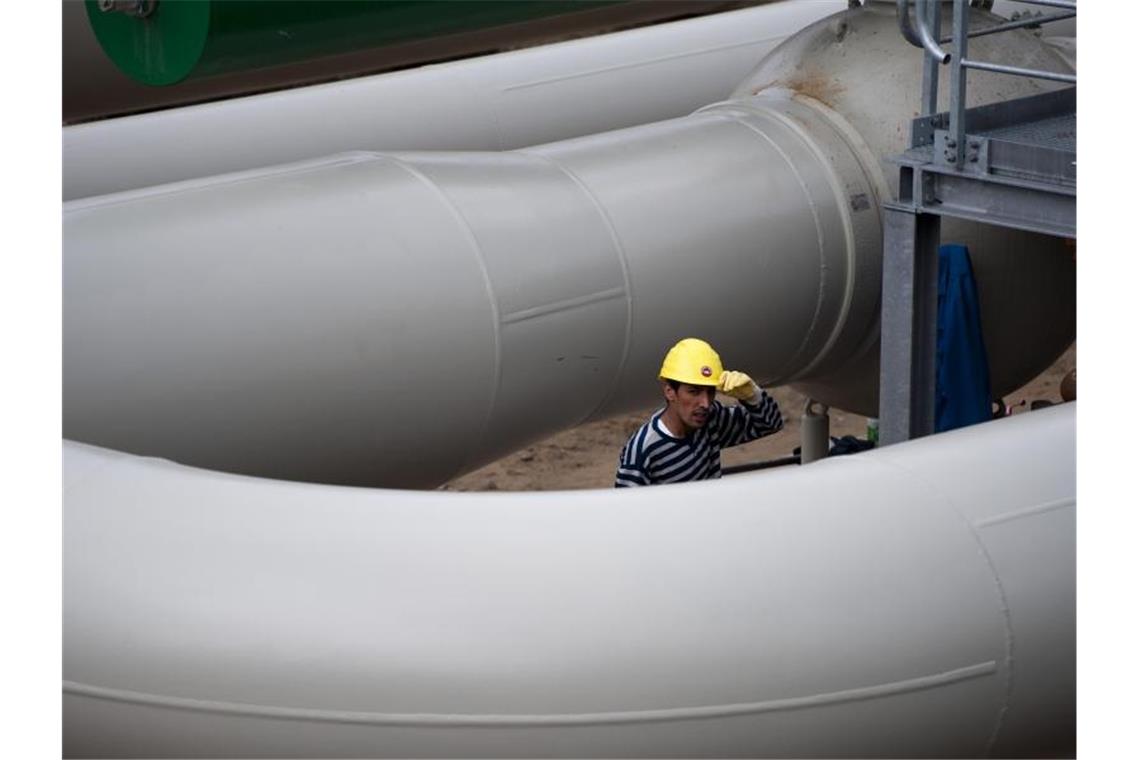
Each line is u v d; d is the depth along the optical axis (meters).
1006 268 14.56
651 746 7.95
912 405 13.34
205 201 11.74
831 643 8.16
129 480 8.67
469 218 12.20
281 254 11.47
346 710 7.87
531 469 20.86
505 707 7.86
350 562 8.12
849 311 14.11
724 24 19.78
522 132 18.17
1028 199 12.18
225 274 11.23
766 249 13.50
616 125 18.69
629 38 19.23
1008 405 20.28
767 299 13.61
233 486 8.60
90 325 10.79
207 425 11.12
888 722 8.30
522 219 12.43
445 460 12.38
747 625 8.07
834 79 14.55
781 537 8.39
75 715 8.09
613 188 13.07
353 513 8.36
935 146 12.59
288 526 8.30
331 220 11.77
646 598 8.05
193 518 8.38
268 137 16.95
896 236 13.05
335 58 17.52
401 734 7.87
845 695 8.16
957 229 14.37
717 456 12.80
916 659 8.31
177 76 14.55
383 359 11.65
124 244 11.16
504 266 12.13
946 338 14.20
